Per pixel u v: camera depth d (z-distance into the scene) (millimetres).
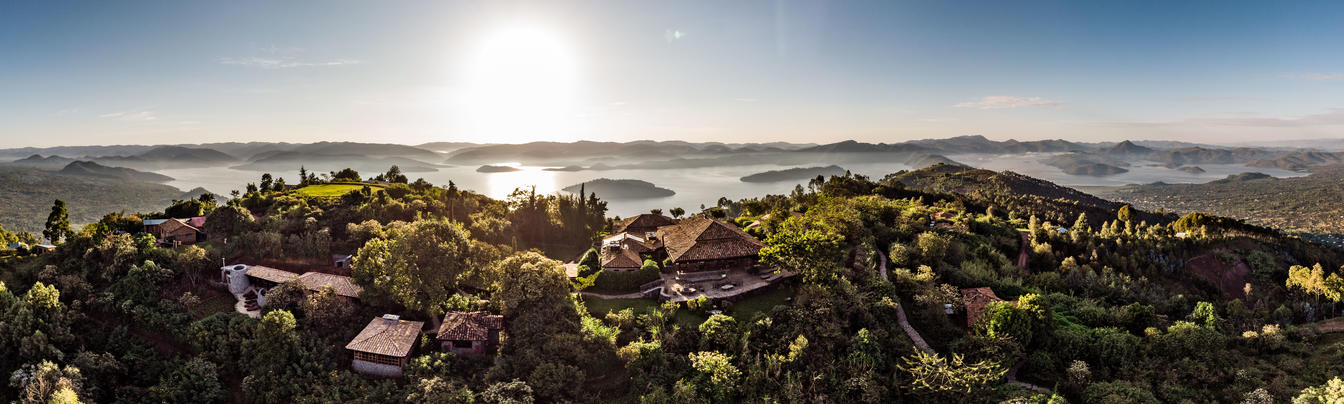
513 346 57969
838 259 76562
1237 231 134625
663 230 99875
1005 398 52344
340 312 61094
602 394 53844
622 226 117938
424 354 57812
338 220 100625
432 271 64125
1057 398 50344
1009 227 129375
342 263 80062
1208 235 125062
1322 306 88188
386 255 66250
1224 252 116875
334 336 58594
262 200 115562
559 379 51906
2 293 55875
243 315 60125
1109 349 60719
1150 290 92875
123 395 51688
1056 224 175625
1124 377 57094
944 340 63906
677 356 56969
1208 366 58031
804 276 70875
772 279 74875
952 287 75188
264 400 51406
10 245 119062
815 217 95688
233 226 90688
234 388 54094
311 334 57375
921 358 56375
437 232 68625
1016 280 89625
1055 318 69250
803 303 64625
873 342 58625
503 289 63344
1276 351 62094
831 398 52781
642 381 53656
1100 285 90562
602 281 74188
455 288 68625
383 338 56031
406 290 62688
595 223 123062
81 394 49625
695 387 52688
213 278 71562
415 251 64750
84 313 60375
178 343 58375
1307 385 53188
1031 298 64438
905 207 140000
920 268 80000
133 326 59938
